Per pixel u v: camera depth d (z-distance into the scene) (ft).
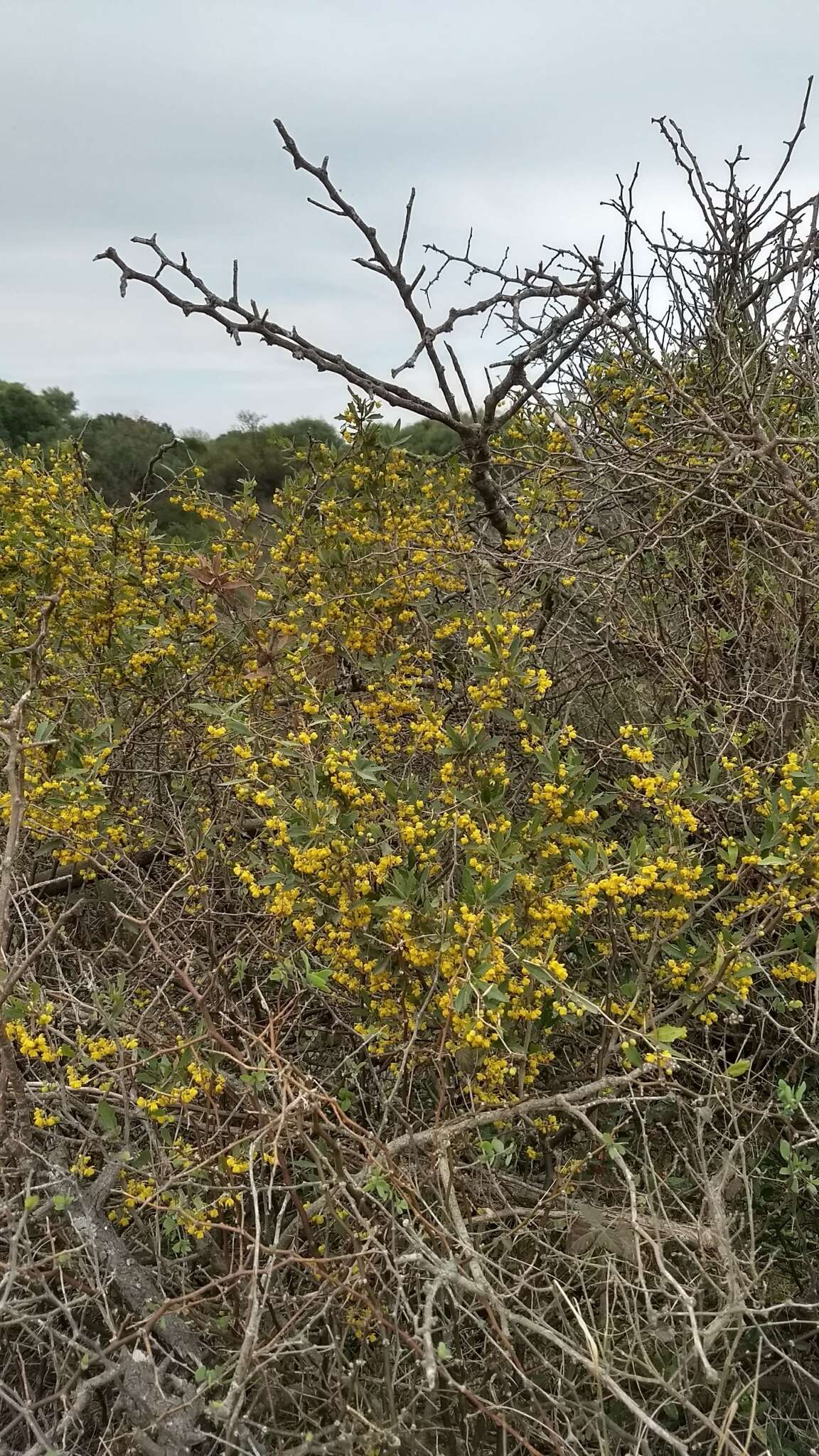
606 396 11.68
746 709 9.55
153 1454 6.13
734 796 8.64
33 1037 7.43
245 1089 7.16
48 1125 7.31
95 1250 6.85
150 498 12.28
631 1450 5.97
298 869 7.50
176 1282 7.57
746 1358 7.84
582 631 11.91
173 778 11.17
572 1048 9.24
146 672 11.26
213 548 11.45
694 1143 8.42
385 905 7.23
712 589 11.00
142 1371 6.45
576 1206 7.45
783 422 11.06
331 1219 6.75
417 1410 6.97
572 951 9.12
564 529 11.91
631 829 10.76
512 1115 7.11
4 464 12.05
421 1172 7.15
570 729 8.09
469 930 6.83
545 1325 5.92
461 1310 6.39
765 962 8.56
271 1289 6.76
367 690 11.16
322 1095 6.24
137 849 10.57
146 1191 7.23
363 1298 5.84
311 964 8.47
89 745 9.65
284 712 10.00
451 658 11.62
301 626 10.57
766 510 10.03
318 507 11.52
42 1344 7.06
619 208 10.77
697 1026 8.86
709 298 11.11
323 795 8.26
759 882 8.84
